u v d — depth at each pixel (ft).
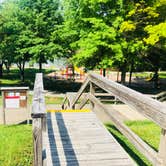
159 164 7.17
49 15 71.77
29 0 71.67
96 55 53.57
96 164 12.67
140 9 46.91
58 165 12.48
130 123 27.27
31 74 119.44
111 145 15.07
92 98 20.99
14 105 28.48
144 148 8.93
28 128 26.78
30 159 18.52
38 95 10.09
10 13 74.74
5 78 101.14
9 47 73.87
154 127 25.85
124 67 59.11
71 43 60.44
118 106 38.27
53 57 67.36
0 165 17.65
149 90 75.56
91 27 53.06
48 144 14.80
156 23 50.24
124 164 12.71
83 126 18.37
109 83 13.52
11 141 21.77
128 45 50.16
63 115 21.22
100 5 50.37
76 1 56.03
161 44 53.57
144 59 67.41
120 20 47.83
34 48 66.90
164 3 45.65
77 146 14.83
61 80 95.91
